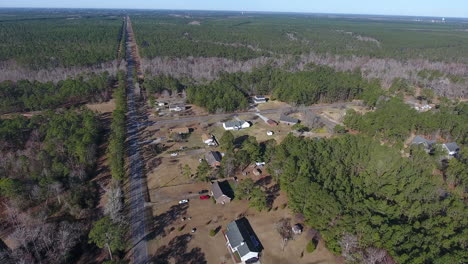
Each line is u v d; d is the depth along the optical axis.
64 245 57.22
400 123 110.12
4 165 79.00
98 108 137.62
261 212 71.31
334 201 60.50
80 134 94.00
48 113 114.19
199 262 57.09
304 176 70.00
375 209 62.06
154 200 74.12
